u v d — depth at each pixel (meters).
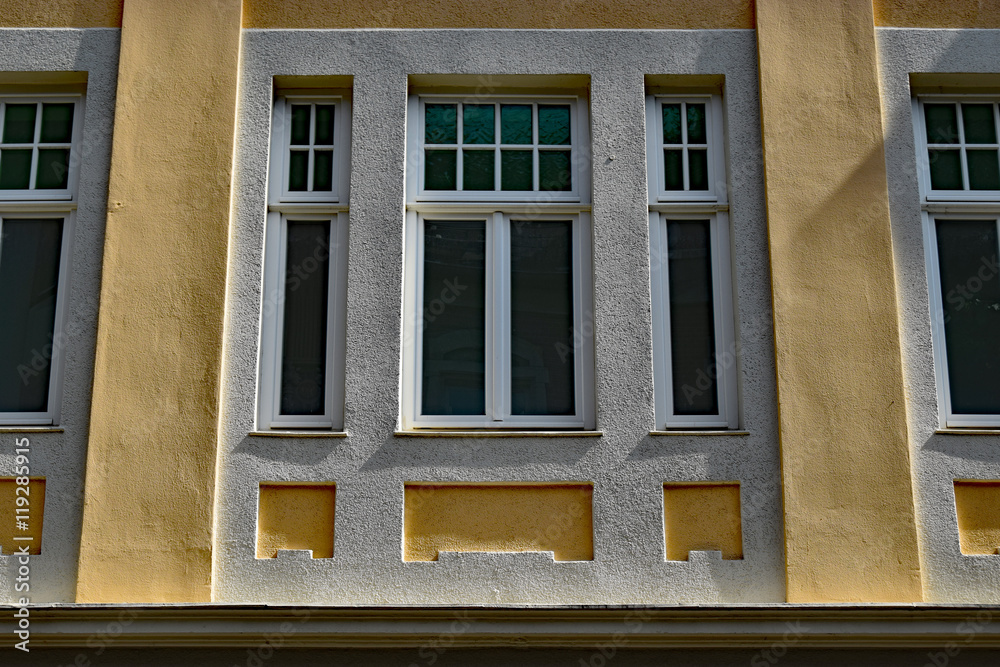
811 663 6.28
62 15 7.39
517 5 7.38
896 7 7.38
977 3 7.39
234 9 7.31
